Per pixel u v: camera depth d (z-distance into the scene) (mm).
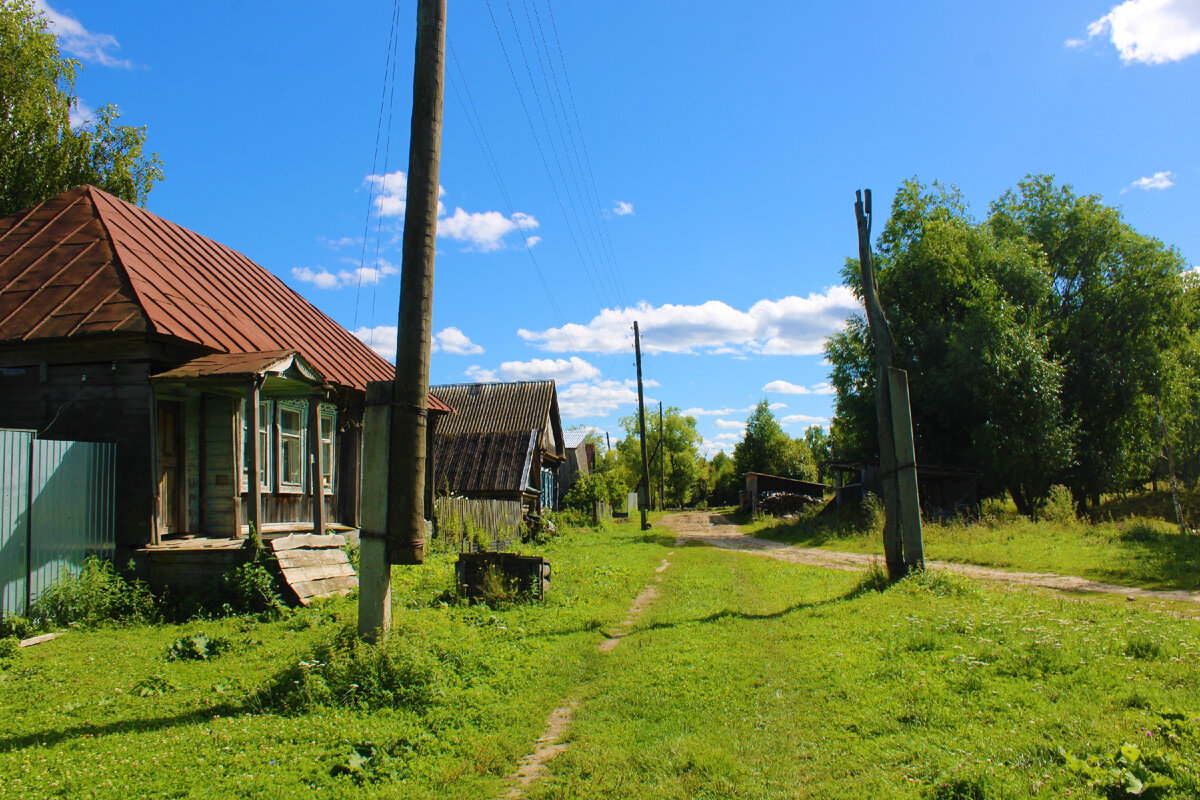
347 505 18469
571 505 38719
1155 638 7312
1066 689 6020
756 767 5059
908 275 36094
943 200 37500
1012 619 8688
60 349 11812
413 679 7035
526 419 40844
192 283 14773
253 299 16766
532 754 5762
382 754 5516
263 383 12891
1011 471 31781
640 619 11430
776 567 18875
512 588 12344
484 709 6684
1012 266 34656
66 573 10539
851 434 39094
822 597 12625
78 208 14664
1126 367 35281
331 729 5977
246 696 6785
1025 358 31078
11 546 9758
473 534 21219
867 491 32344
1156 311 36344
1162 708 5355
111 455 11516
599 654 8992
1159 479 53719
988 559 17578
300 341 16625
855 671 7211
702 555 24000
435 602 11773
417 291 8086
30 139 25484
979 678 6406
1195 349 37938
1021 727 5199
